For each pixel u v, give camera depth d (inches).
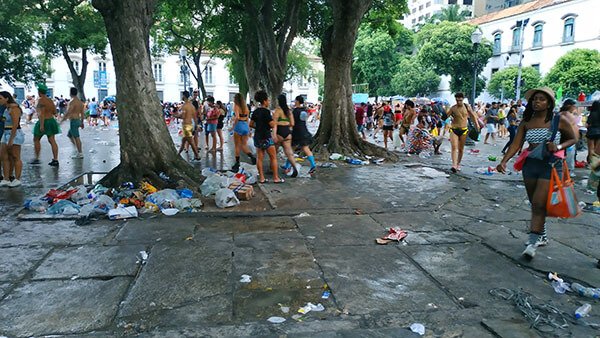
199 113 622.2
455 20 2359.7
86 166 411.8
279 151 536.7
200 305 138.8
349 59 488.1
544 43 1701.5
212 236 207.6
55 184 324.5
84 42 1175.6
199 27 1230.3
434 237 211.2
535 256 185.0
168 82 2472.9
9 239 201.2
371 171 405.4
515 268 173.5
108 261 175.0
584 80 1304.1
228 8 901.8
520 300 142.9
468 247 197.5
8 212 246.7
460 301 144.3
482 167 440.5
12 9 1047.6
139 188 288.2
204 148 585.6
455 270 170.2
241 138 388.5
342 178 365.4
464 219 244.5
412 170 415.5
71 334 121.6
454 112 399.5
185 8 904.3
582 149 611.8
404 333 123.3
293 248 192.2
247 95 1272.1
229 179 306.8
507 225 233.3
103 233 210.5
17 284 153.8
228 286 152.7
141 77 304.8
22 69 1221.1
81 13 1203.2
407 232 217.9
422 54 1800.0
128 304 139.1
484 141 732.7
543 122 181.9
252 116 333.1
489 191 322.7
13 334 121.3
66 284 154.0
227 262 174.6
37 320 129.0
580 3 1545.3
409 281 159.5
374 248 194.1
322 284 155.6
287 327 125.6
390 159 478.9
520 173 405.7
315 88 2945.4
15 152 314.8
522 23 1521.9
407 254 187.3
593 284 156.7
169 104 1656.0
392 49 2069.4
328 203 275.1
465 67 1733.5
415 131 562.9
